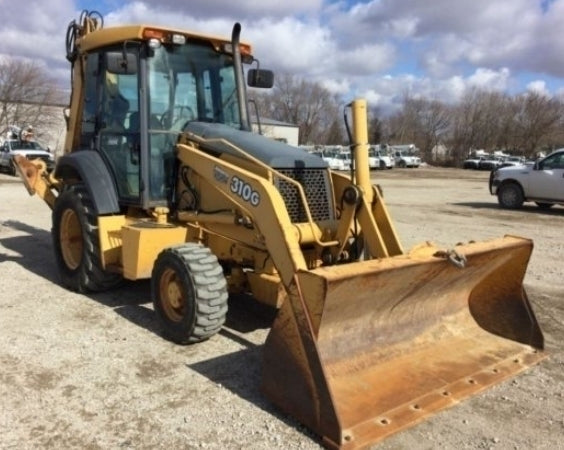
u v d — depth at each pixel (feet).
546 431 12.90
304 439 12.10
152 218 19.93
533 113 263.70
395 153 197.16
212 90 20.83
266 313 19.81
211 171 17.67
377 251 15.70
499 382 14.88
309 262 17.17
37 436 12.06
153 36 18.85
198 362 15.74
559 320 20.42
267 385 13.28
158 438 12.10
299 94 265.13
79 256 21.84
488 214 51.21
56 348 16.47
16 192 59.06
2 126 135.44
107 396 13.79
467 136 269.44
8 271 24.77
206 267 16.29
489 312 17.49
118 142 20.45
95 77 21.74
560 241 37.24
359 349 14.55
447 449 12.08
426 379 14.43
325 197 17.72
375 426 12.28
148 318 19.10
